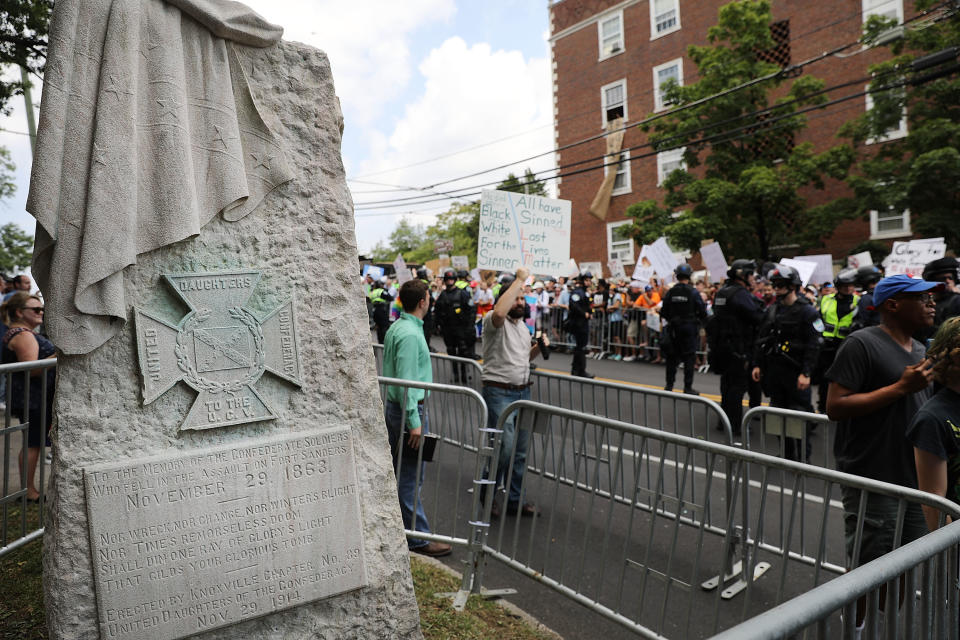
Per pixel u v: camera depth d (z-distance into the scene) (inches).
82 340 97.4
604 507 235.1
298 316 115.3
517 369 228.7
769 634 52.6
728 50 870.4
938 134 706.2
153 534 101.1
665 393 214.2
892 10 874.1
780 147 912.9
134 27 101.2
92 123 98.5
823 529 119.6
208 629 104.9
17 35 284.4
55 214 95.7
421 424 189.0
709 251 558.6
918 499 105.4
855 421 137.2
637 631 144.3
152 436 102.9
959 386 117.6
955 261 262.7
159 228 102.3
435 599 159.0
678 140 908.0
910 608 70.9
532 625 152.9
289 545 111.7
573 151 1254.3
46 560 97.1
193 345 105.8
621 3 1154.7
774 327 293.6
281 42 116.1
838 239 936.9
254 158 112.3
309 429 115.5
